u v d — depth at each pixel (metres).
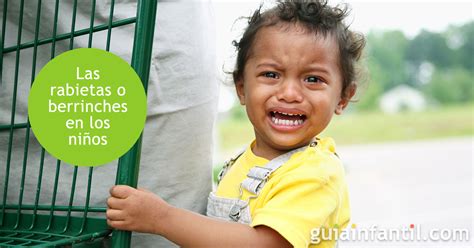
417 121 15.55
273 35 1.40
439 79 20.38
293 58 1.37
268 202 1.30
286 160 1.40
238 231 1.23
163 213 1.17
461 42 21.39
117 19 1.38
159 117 1.42
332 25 1.43
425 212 4.59
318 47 1.38
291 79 1.38
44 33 1.39
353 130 13.77
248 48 1.45
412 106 19.02
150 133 1.42
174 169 1.45
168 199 1.46
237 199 1.41
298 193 1.29
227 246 1.21
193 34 1.45
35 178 1.41
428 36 21.14
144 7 1.14
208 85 1.50
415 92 20.19
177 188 1.47
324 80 1.40
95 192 1.39
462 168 7.40
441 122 15.20
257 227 1.25
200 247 1.20
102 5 1.38
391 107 18.55
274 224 1.23
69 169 1.40
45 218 1.24
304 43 1.37
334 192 1.33
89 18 1.39
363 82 1.68
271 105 1.38
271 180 1.35
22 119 1.40
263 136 1.43
